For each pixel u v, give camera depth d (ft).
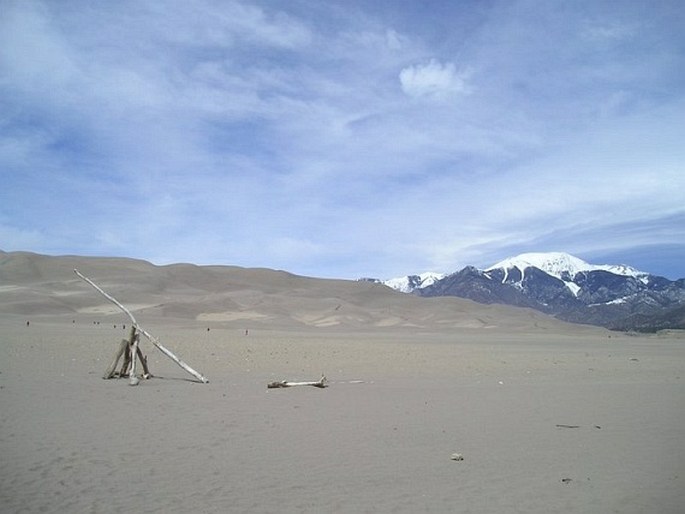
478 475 36.81
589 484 35.19
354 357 131.23
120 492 32.65
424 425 51.11
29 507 30.07
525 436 47.44
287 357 127.34
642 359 154.51
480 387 77.61
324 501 31.89
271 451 41.78
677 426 51.80
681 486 34.86
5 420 49.49
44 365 94.63
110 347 142.20
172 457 39.75
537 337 373.61
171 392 68.18
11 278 593.83
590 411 59.00
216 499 31.89
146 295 576.61
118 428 47.73
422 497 32.68
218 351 140.05
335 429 49.03
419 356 140.56
